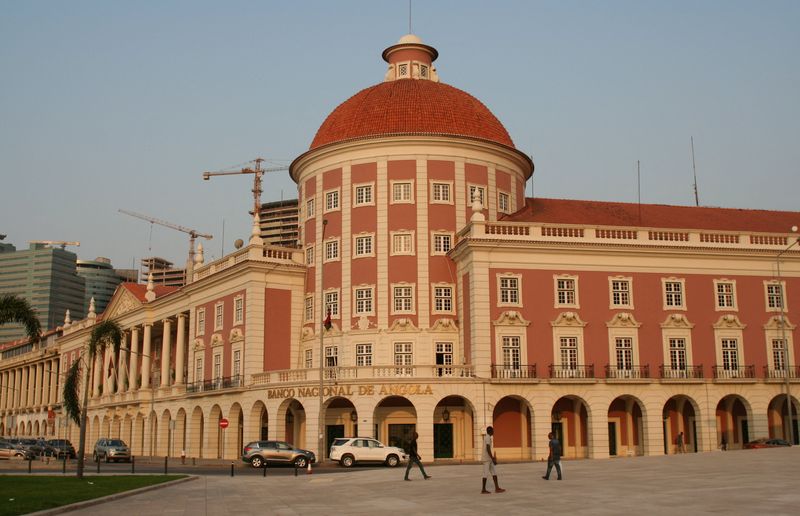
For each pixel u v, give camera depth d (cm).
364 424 5359
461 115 6600
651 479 2973
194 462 5753
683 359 5791
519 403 5684
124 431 8581
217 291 7012
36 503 2459
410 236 6197
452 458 5672
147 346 8388
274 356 6384
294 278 6581
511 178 6688
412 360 5994
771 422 5934
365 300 6166
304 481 3606
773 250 6003
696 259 5938
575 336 5653
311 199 6688
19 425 12500
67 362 10875
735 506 2100
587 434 5625
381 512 2281
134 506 2566
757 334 5941
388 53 7394
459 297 6034
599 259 5791
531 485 2920
